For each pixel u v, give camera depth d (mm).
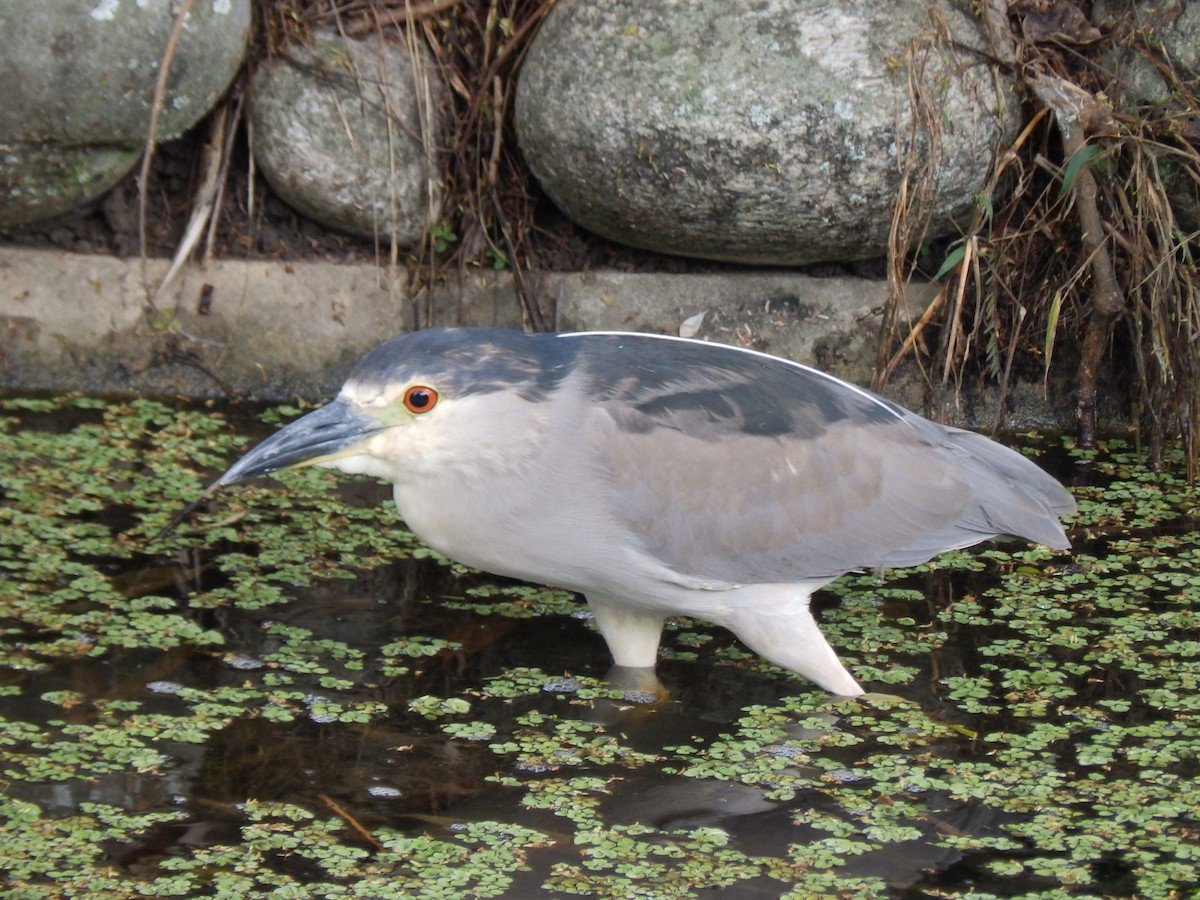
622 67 10406
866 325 11328
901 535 7699
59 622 7914
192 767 6574
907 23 10438
